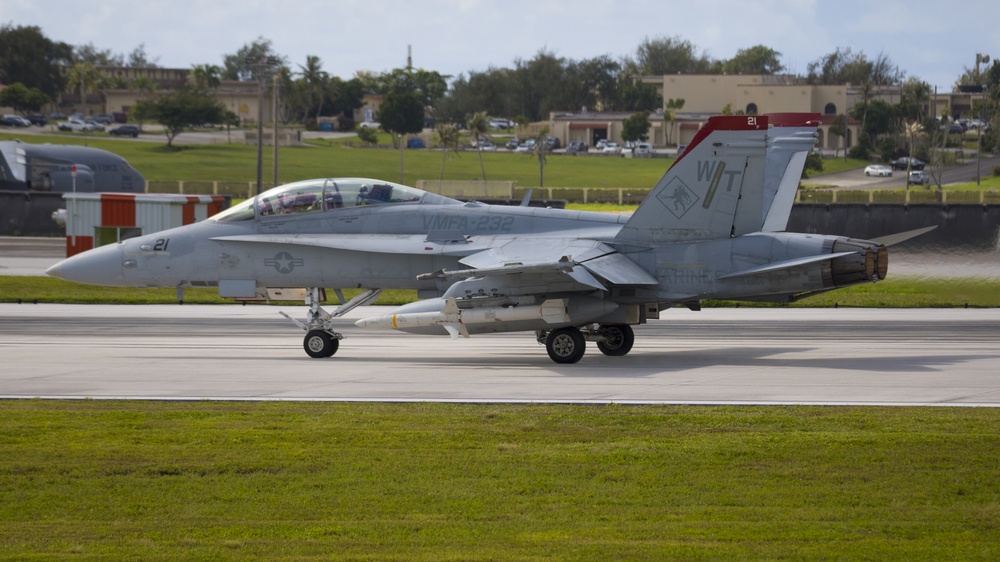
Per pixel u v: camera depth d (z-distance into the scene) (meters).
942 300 116.06
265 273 79.56
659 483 38.38
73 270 82.44
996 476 38.97
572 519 34.19
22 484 38.47
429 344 85.12
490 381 62.97
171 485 38.41
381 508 35.50
